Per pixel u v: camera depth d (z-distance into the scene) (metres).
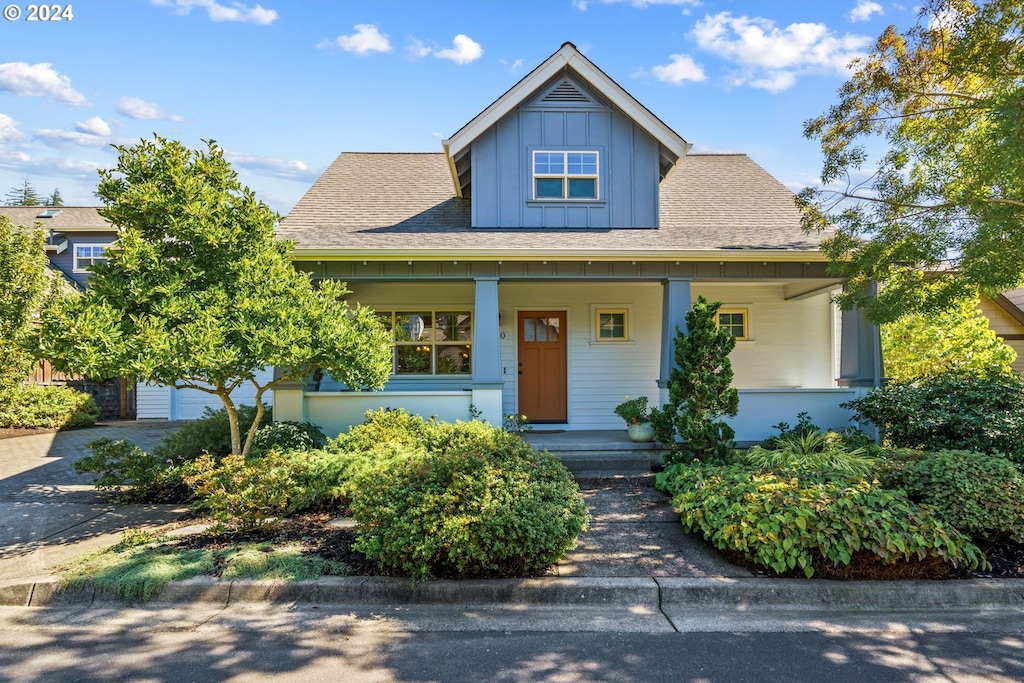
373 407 8.86
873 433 8.70
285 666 3.39
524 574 4.57
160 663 3.42
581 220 10.30
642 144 10.42
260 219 7.21
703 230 10.09
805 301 11.49
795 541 4.58
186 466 6.32
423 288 11.09
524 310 11.26
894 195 7.34
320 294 7.23
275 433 7.84
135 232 6.49
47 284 12.63
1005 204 6.27
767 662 3.46
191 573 4.54
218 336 5.95
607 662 3.45
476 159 10.28
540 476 5.20
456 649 3.62
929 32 7.07
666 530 5.66
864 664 3.44
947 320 10.84
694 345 7.66
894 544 4.43
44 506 6.53
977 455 5.52
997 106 5.64
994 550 4.97
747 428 8.97
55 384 14.68
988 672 3.35
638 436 9.20
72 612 4.21
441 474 4.83
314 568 4.59
